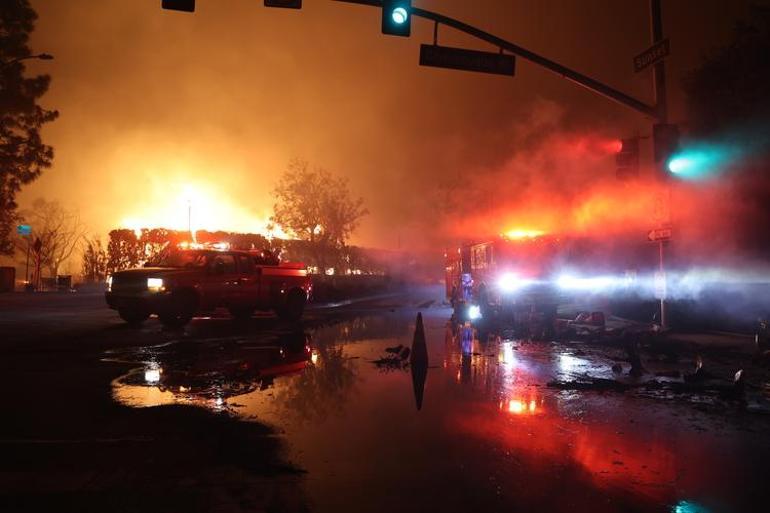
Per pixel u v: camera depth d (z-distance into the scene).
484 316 18.41
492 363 10.84
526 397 7.97
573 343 13.71
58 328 16.05
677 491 4.67
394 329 16.91
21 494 4.54
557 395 8.09
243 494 4.56
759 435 6.21
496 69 13.70
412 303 30.59
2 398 7.73
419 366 10.45
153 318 19.22
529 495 4.57
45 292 40.50
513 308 17.05
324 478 4.90
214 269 17.11
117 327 16.39
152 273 16.08
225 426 6.44
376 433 6.20
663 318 14.59
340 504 4.38
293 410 7.18
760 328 12.49
